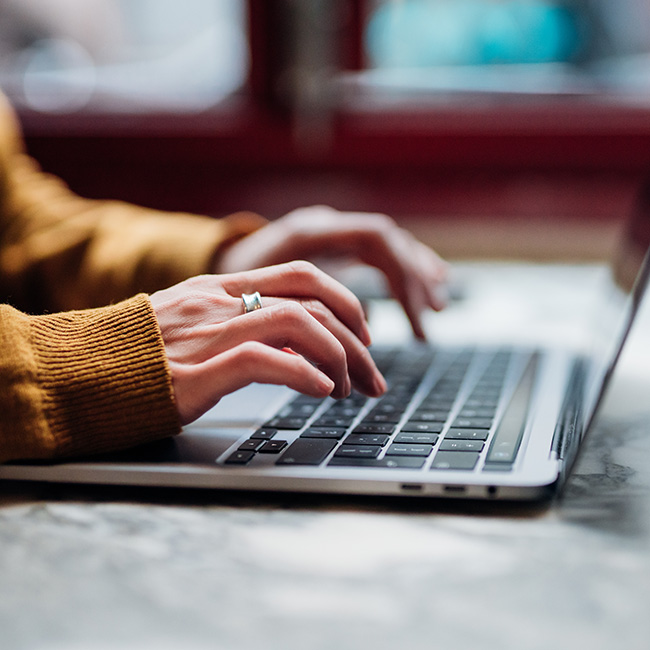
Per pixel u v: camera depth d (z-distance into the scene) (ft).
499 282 3.66
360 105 4.53
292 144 4.53
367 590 1.01
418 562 1.08
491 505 1.28
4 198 3.13
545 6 4.38
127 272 2.74
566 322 2.89
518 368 2.10
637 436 1.65
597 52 4.38
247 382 1.46
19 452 1.39
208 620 0.94
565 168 4.34
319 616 0.95
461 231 4.48
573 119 4.33
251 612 0.96
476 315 3.05
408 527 1.20
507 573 1.05
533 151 4.36
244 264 2.64
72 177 4.68
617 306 1.98
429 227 4.51
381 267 2.54
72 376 1.44
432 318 3.01
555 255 4.39
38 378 1.43
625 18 4.32
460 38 4.47
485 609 0.96
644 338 2.60
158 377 1.45
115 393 1.44
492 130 4.38
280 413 1.67
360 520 1.23
